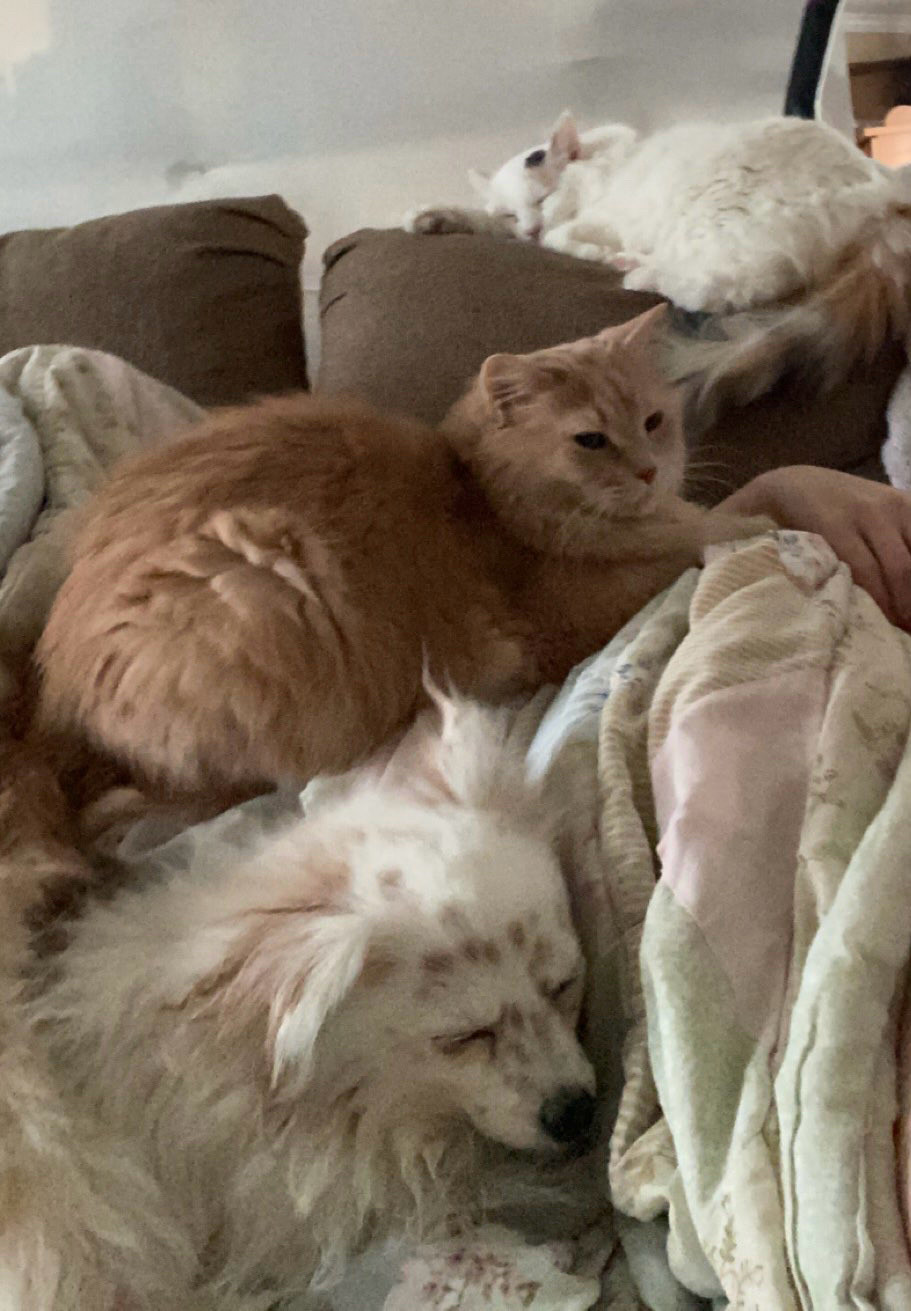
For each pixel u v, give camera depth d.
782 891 0.74
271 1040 0.68
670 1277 0.66
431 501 1.19
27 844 0.89
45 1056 0.75
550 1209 0.76
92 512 1.14
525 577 1.23
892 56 2.37
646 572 1.23
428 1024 0.75
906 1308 0.51
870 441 1.55
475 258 1.68
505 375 1.21
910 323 1.54
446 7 2.32
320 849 0.82
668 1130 0.69
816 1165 0.57
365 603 1.05
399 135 2.44
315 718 1.00
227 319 1.75
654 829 0.86
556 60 2.38
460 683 1.10
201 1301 0.73
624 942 0.79
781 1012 0.68
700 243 1.68
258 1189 0.74
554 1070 0.76
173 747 0.99
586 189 2.05
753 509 1.28
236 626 0.97
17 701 1.06
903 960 0.64
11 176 2.45
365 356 1.65
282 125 2.41
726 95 2.40
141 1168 0.73
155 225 1.78
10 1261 0.67
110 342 1.73
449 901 0.76
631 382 1.25
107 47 2.33
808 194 1.67
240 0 2.29
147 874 0.92
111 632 1.00
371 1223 0.77
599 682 1.00
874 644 0.93
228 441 1.15
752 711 0.84
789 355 1.51
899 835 0.69
